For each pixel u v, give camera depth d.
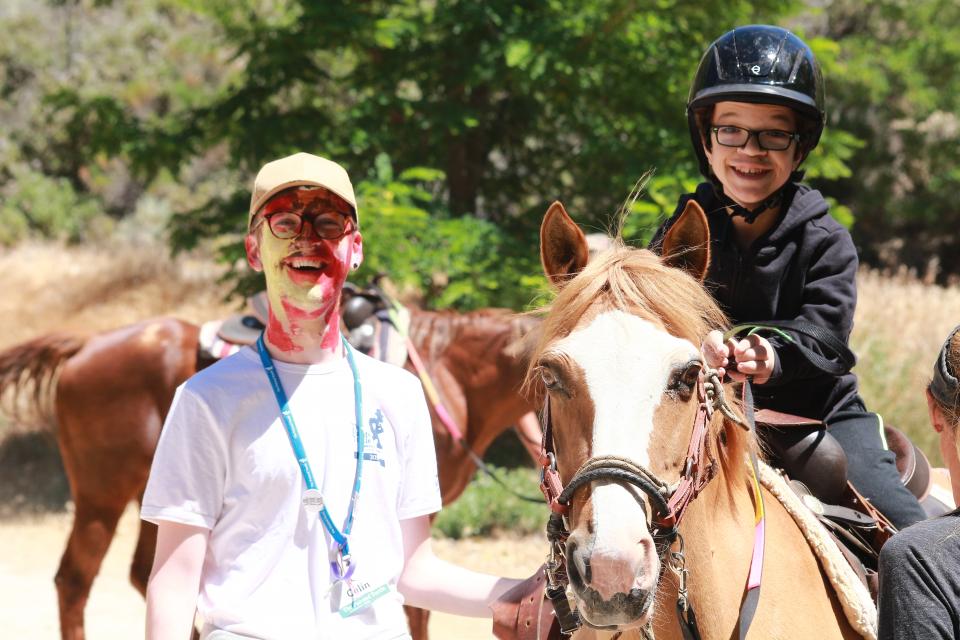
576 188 12.41
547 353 2.45
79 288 17.61
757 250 3.37
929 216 20.50
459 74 10.96
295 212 2.54
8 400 11.79
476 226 10.45
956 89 18.69
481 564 8.70
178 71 21.58
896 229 22.20
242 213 11.41
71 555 6.52
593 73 10.76
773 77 3.29
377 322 6.28
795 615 2.72
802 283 3.35
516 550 9.12
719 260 3.43
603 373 2.37
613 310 2.48
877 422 3.53
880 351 9.93
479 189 13.23
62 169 25.91
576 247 2.81
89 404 6.48
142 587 6.29
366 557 2.53
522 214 12.16
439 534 9.59
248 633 2.41
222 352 6.34
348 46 11.16
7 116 25.31
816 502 3.12
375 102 11.06
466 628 7.62
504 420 6.71
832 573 2.89
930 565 1.97
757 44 3.36
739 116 3.35
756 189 3.36
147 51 24.91
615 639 2.59
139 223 24.56
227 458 2.49
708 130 3.56
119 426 6.46
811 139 3.46
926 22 18.53
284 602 2.44
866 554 3.23
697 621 2.57
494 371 6.55
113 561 9.54
